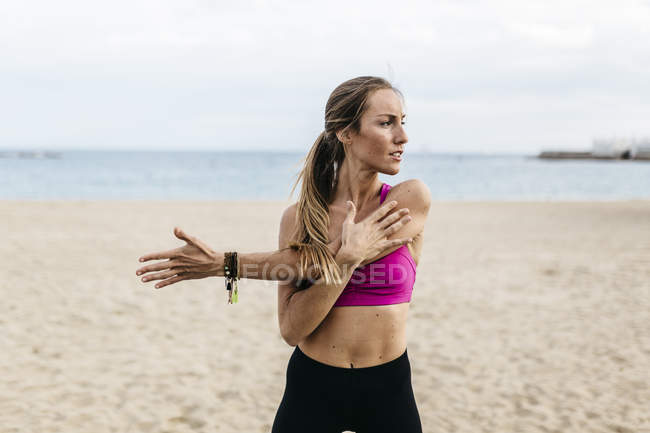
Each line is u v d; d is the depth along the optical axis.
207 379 4.12
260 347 4.89
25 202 18.73
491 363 4.55
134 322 5.55
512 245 11.23
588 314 6.04
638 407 3.68
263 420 3.46
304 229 1.40
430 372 4.36
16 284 6.91
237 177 51.16
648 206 21.94
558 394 3.92
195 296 6.64
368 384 1.37
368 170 1.38
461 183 46.44
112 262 8.54
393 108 1.32
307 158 1.44
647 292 7.02
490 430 3.37
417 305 6.39
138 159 116.38
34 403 3.62
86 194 30.84
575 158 129.50
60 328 5.27
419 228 1.38
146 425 3.36
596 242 11.66
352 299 1.35
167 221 14.50
